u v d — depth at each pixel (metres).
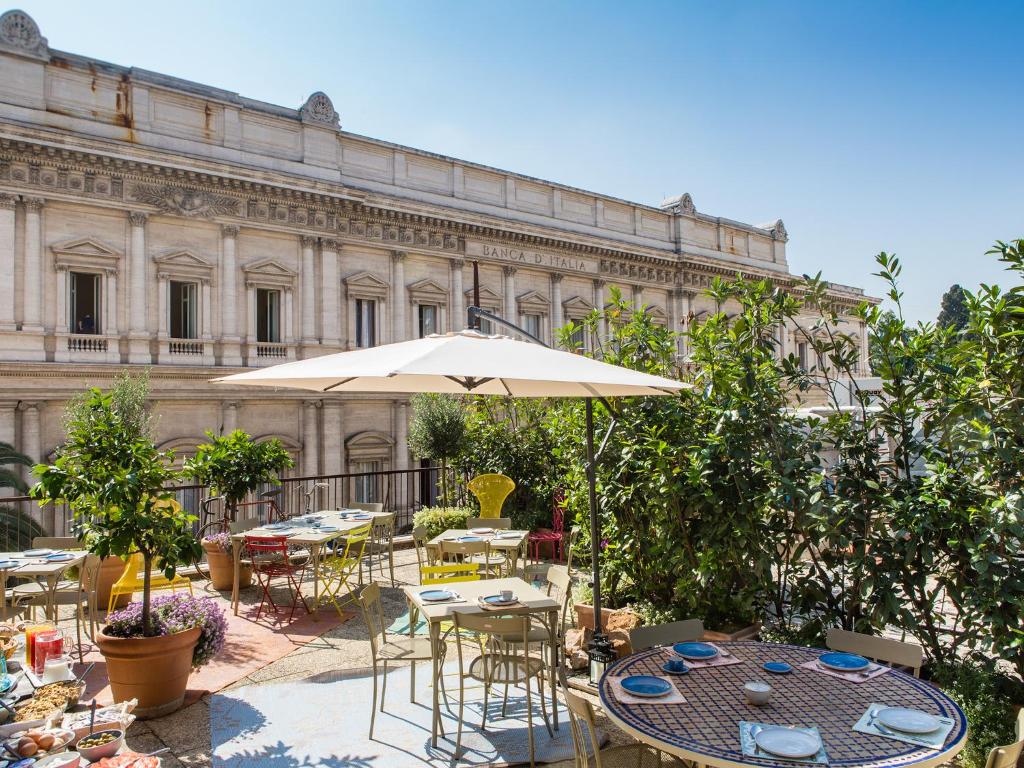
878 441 7.61
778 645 5.74
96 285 25.80
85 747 4.93
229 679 8.02
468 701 7.47
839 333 8.16
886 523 7.12
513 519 14.90
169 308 26.95
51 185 24.50
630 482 9.05
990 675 6.24
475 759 6.14
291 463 13.88
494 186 36.53
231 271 28.16
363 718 7.00
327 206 30.41
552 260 38.25
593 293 40.41
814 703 4.58
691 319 10.14
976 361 6.84
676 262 43.44
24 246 24.12
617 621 8.29
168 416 26.80
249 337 28.70
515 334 36.53
